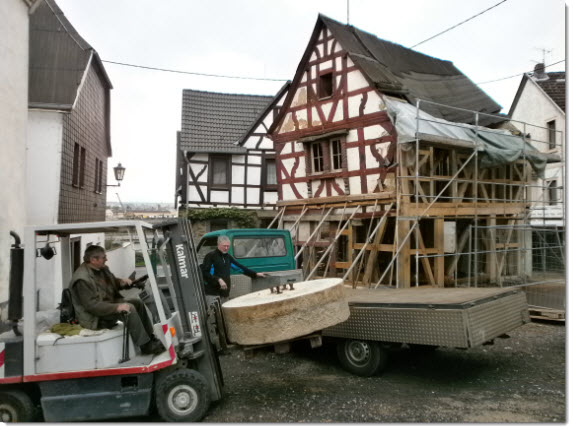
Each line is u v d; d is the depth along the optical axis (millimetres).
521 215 14523
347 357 6207
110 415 4492
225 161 19656
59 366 4414
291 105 15578
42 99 10297
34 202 10305
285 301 4906
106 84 16094
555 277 14547
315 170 15016
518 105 23625
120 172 15656
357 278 12602
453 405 4941
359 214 13227
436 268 12125
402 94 13492
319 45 14562
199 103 21062
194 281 5051
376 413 4738
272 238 9047
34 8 8688
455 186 12438
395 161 12242
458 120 13969
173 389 4598
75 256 9242
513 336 8211
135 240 5969
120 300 5051
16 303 4348
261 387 5691
